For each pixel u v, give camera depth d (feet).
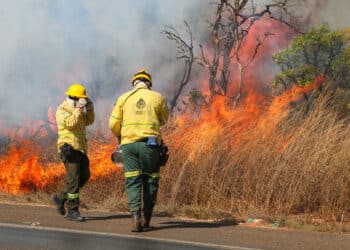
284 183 33.86
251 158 35.09
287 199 33.60
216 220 31.73
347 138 34.71
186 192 35.70
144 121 28.53
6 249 23.89
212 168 35.63
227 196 35.06
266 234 27.89
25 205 35.35
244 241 26.25
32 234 26.71
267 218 31.42
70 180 30.76
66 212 32.19
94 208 35.35
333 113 35.78
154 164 28.60
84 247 24.38
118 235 26.99
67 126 30.91
